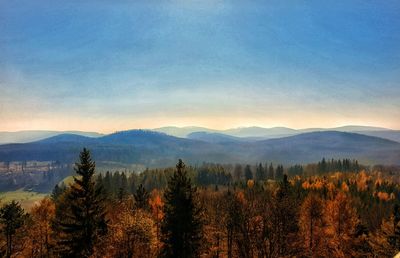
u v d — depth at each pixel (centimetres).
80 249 3672
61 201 5103
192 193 4075
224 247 4656
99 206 4000
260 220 3017
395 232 4809
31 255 5334
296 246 3206
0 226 5034
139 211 4166
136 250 3766
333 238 5253
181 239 3816
